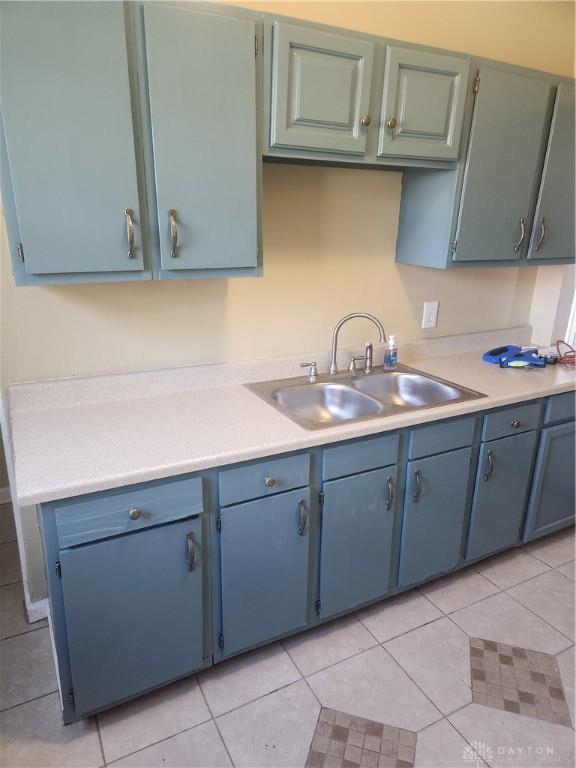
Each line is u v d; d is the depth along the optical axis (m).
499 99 1.90
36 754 1.47
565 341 2.84
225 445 1.51
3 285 1.60
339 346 2.27
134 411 1.75
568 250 2.32
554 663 1.80
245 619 1.69
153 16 1.30
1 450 2.64
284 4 1.75
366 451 1.73
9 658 1.78
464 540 2.17
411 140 1.77
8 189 1.28
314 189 2.00
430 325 2.51
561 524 2.49
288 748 1.50
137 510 1.38
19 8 1.18
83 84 1.27
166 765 1.45
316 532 1.74
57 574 1.33
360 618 2.00
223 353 2.02
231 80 1.43
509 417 2.06
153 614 1.50
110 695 1.51
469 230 2.02
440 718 1.59
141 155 1.40
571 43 2.37
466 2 2.05
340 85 1.57
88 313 1.74
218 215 1.52
